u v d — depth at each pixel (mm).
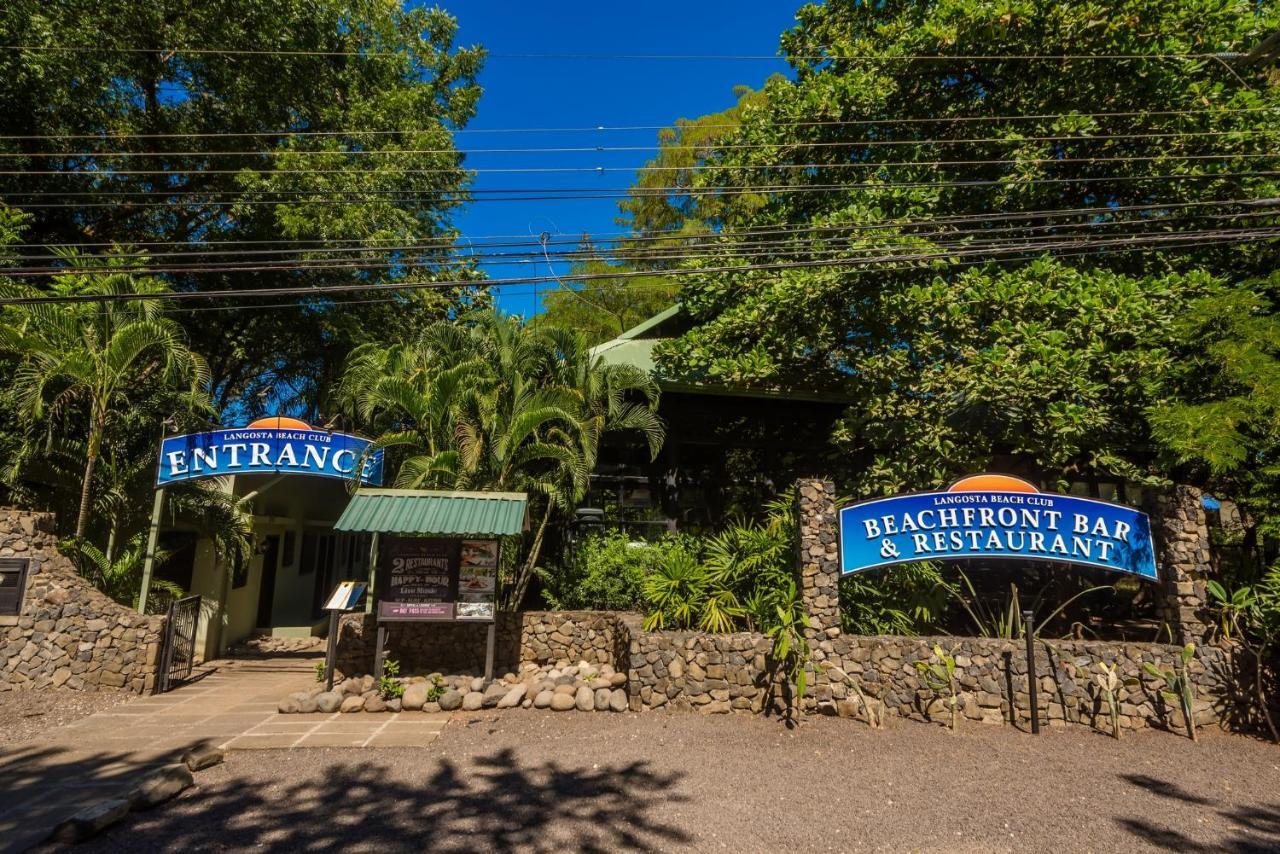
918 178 11672
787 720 7754
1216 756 6945
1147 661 7941
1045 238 10992
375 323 17234
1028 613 7996
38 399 9070
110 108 14805
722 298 12766
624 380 11305
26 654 8781
